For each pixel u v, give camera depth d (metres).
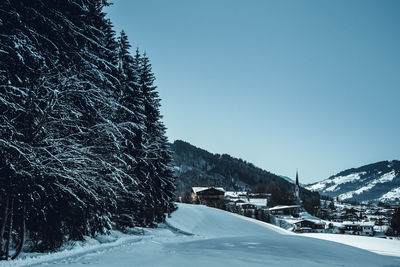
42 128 10.21
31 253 11.89
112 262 9.12
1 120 9.33
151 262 9.44
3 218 9.86
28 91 9.77
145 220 30.62
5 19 9.48
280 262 10.80
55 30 11.24
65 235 15.27
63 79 10.87
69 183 11.60
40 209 11.53
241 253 12.56
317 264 10.93
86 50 13.62
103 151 13.27
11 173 9.49
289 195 165.88
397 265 12.58
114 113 15.21
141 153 25.03
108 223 18.67
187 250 13.21
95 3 14.47
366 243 24.20
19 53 9.18
